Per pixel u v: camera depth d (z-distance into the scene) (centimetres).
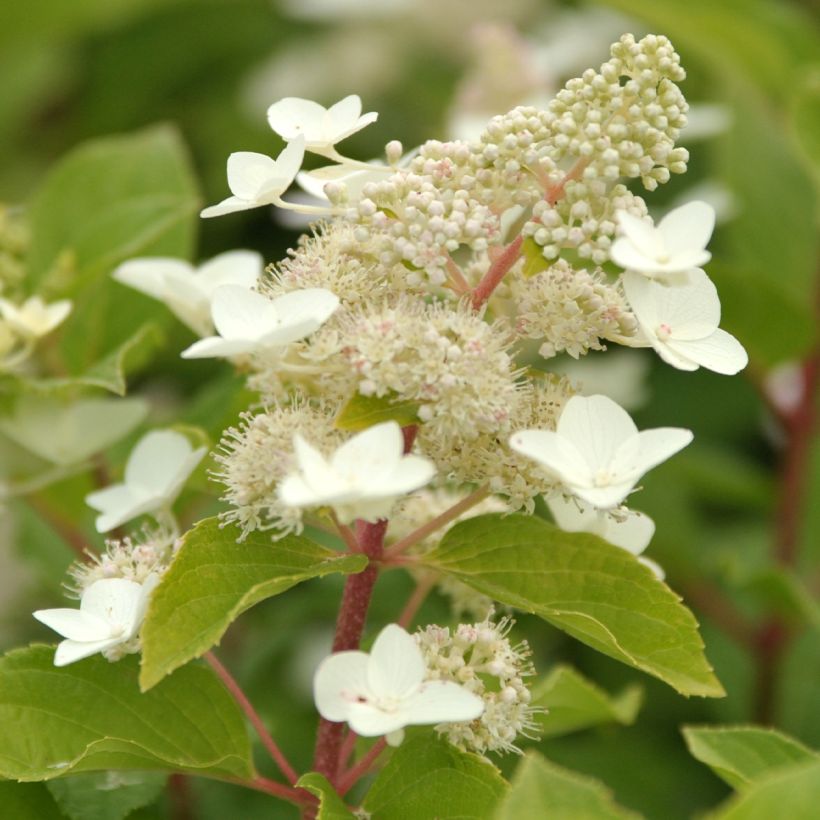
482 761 67
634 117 66
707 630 102
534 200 66
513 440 64
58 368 84
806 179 101
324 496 62
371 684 64
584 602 67
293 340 65
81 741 68
